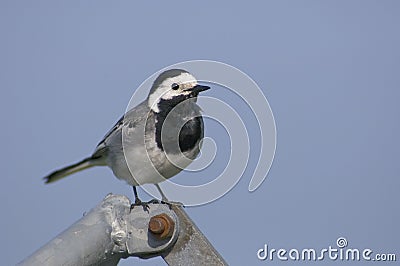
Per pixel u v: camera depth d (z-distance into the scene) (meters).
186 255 7.28
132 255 7.16
